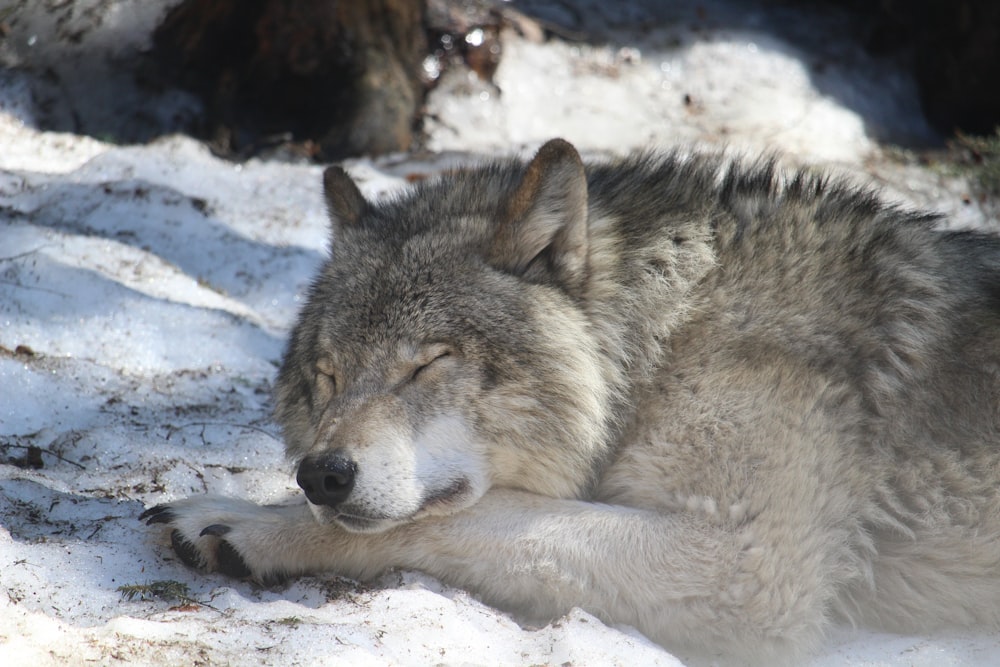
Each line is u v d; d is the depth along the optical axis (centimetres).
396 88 1805
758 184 809
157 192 1380
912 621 719
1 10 1777
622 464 715
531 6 2305
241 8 1747
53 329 1047
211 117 1739
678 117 2045
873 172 1881
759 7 2442
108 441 885
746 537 657
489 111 1944
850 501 693
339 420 681
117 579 663
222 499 745
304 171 1598
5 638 530
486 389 695
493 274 716
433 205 793
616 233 755
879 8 2375
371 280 736
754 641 655
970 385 727
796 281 743
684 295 736
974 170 1911
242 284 1262
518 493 710
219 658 555
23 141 1554
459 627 626
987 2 2153
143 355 1055
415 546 692
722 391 696
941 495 708
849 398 711
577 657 599
